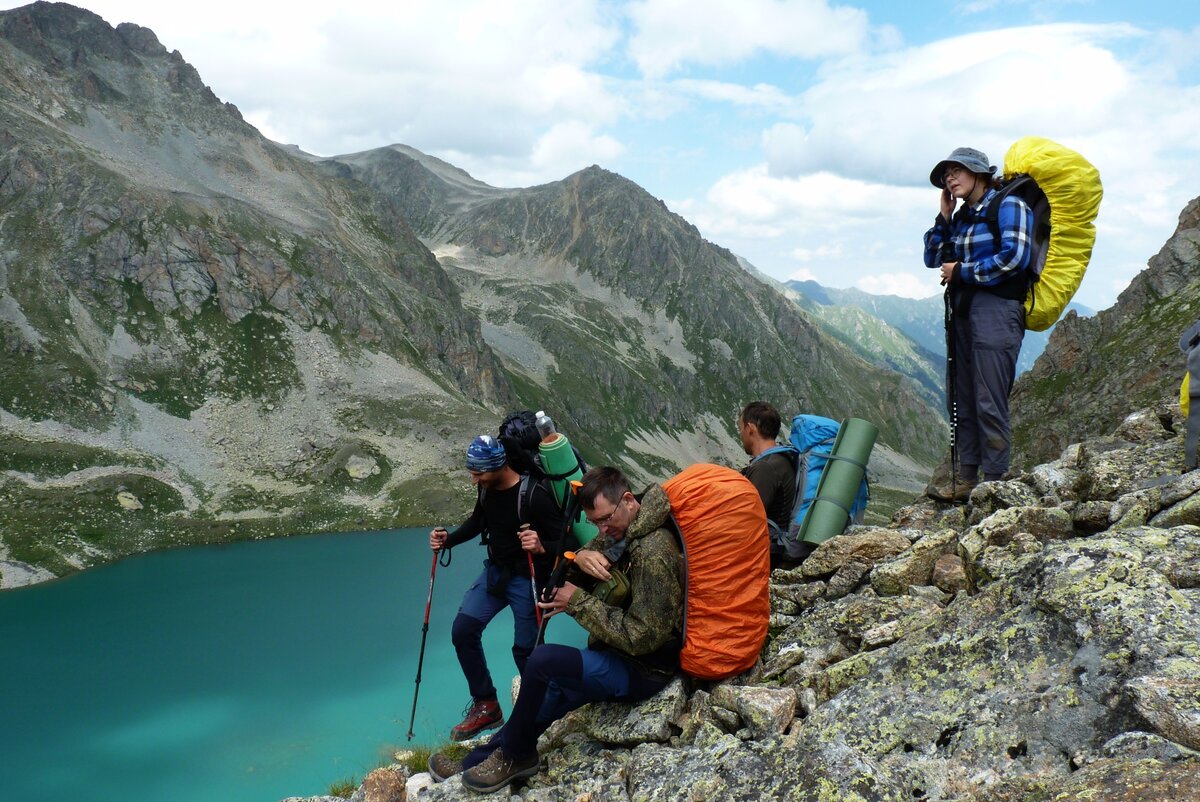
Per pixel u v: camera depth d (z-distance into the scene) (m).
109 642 72.81
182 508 121.00
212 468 136.25
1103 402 64.12
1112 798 2.82
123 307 163.25
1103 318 89.50
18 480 114.19
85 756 51.06
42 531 103.31
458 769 6.26
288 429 153.00
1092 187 7.46
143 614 81.25
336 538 117.25
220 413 151.50
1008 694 3.98
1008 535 5.96
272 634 74.75
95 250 168.75
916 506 9.53
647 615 5.39
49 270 162.38
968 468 8.87
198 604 84.88
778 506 8.09
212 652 69.94
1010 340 7.89
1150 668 3.48
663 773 4.66
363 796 6.41
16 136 189.25
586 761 5.56
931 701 4.25
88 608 83.12
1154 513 5.49
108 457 127.00
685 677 5.84
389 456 149.50
